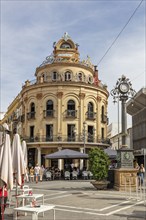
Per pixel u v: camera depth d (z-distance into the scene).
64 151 31.41
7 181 8.62
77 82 42.91
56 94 42.66
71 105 42.91
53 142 41.31
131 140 64.25
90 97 44.19
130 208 12.02
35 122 43.28
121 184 18.55
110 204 13.11
